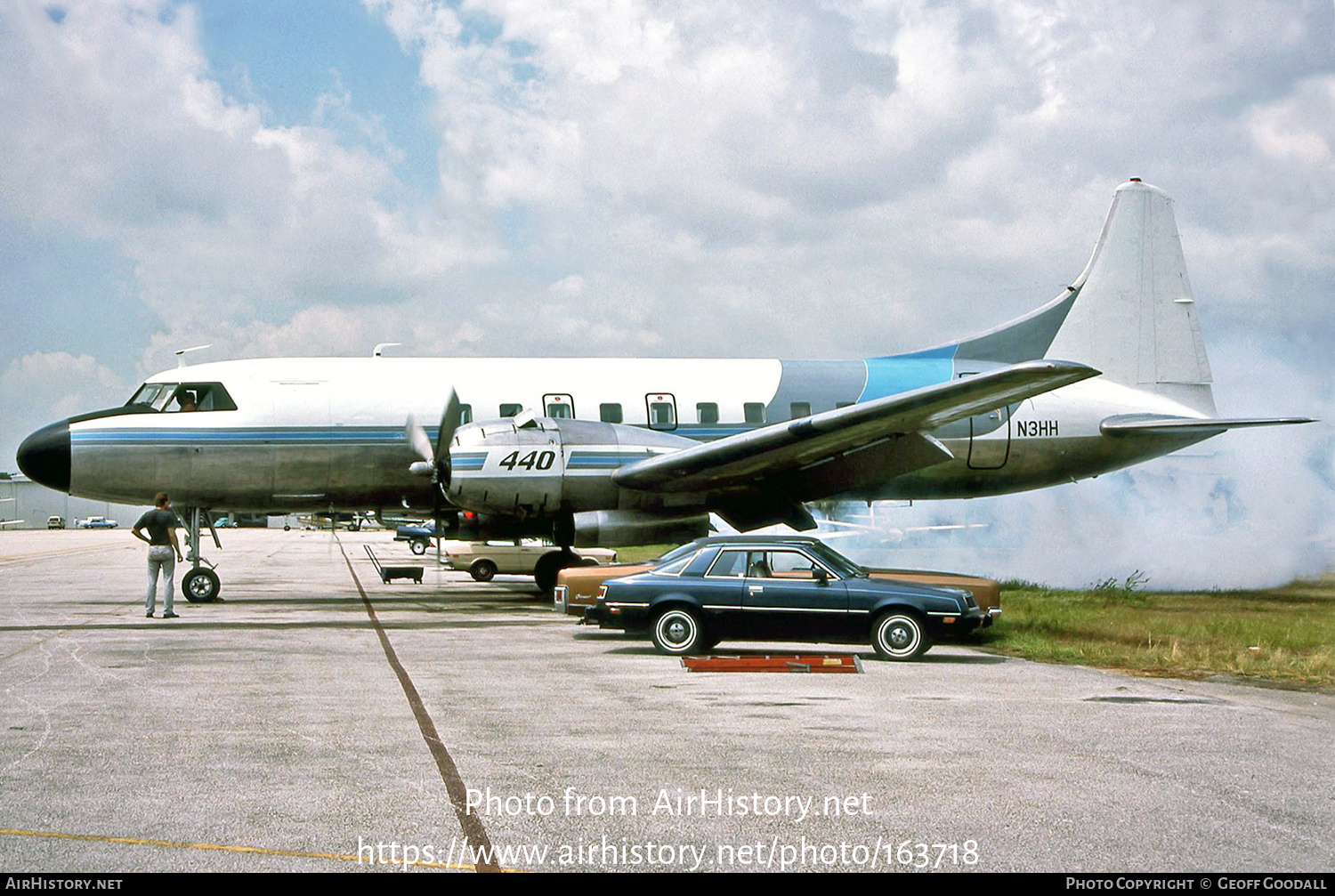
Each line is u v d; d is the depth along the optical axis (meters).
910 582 12.36
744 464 17.31
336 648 12.76
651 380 20.44
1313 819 5.74
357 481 19.59
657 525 18.30
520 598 21.62
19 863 4.92
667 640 12.08
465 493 17.53
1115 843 5.34
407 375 19.91
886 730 7.96
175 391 19.09
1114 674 10.96
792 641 12.04
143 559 40.12
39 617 16.56
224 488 19.09
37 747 7.23
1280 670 11.25
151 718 8.23
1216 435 22.55
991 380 14.84
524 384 19.98
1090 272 22.56
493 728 7.95
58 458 18.44
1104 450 21.88
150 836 5.32
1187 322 22.86
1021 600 19.11
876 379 21.34
